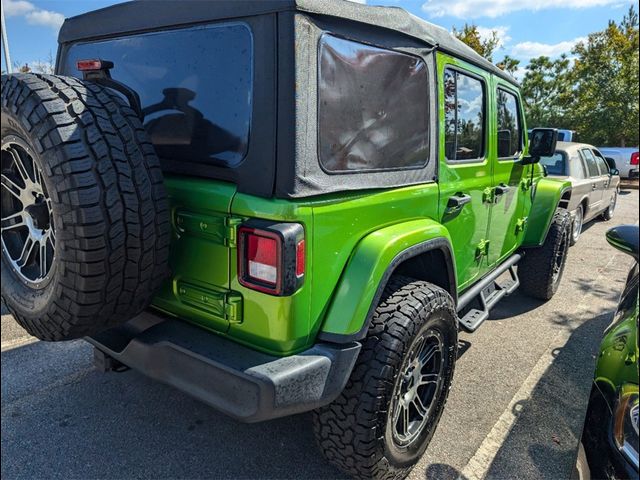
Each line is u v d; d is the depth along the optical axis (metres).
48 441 2.57
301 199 1.69
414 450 2.30
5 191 2.14
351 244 1.94
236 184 1.79
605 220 9.38
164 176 2.03
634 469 1.46
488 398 3.03
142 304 1.89
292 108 1.65
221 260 1.81
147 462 2.42
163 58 2.06
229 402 1.71
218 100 1.85
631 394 1.58
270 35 1.68
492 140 3.27
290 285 1.66
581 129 21.28
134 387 3.10
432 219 2.52
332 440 2.05
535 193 4.33
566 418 2.83
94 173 1.61
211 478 2.32
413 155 2.32
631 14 19.91
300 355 1.79
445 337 2.38
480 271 3.42
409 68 2.25
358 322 1.86
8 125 1.79
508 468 2.43
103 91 1.82
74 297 1.69
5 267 2.09
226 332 1.89
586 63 21.50
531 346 3.77
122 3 2.22
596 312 4.50
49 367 3.34
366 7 1.95
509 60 22.88
